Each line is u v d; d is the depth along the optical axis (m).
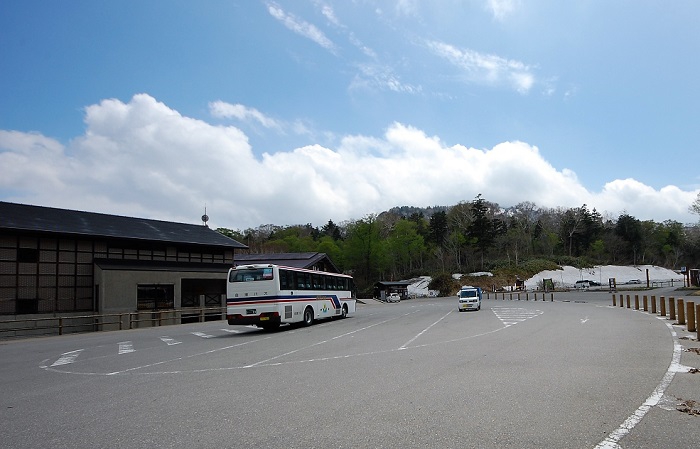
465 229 103.06
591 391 7.52
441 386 8.17
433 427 5.82
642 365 9.76
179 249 38.47
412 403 7.03
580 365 9.87
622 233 112.94
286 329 23.05
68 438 5.83
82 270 33.28
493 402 6.96
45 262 31.83
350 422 6.12
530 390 7.66
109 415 6.91
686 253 96.88
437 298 73.56
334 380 9.04
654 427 5.67
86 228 33.97
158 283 34.34
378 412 6.58
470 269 95.50
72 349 16.91
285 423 6.16
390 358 11.76
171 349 15.61
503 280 85.94
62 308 32.19
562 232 116.00
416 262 109.38
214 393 8.19
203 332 23.11
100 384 9.50
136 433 5.93
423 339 16.11
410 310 39.75
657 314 25.12
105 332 26.77
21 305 30.64
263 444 5.35
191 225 43.09
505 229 104.81
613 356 10.99
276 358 12.51
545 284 73.38
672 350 11.84
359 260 86.94
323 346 14.97
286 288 22.33
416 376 9.18
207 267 37.94
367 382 8.72
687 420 5.93
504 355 11.62
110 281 32.03
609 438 5.30
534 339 14.98
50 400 8.12
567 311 30.14
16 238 30.78
